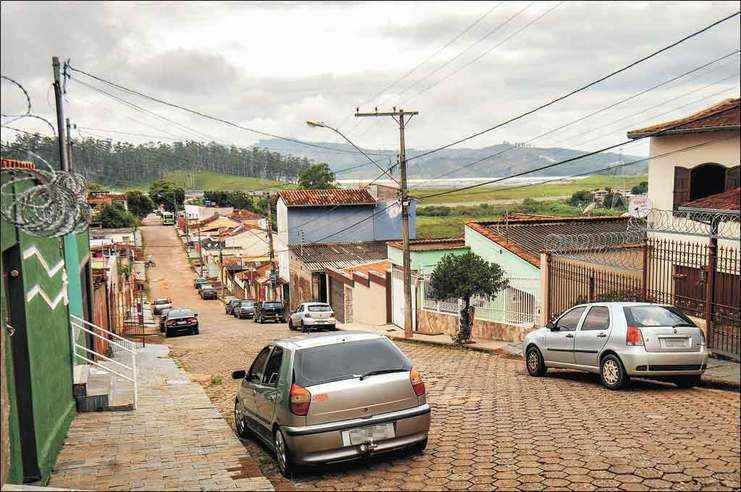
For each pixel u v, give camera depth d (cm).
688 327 999
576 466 626
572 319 1166
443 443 755
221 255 7150
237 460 734
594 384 1108
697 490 540
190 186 14812
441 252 2681
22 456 662
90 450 796
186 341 2712
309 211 4638
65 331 969
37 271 784
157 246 9362
